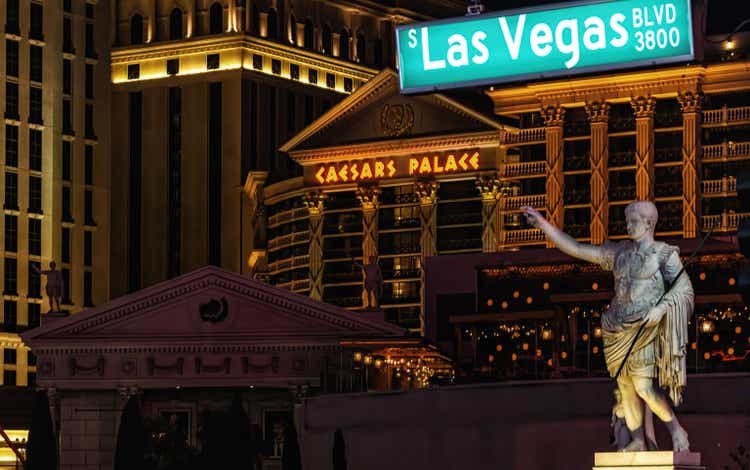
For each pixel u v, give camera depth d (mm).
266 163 174625
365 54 186250
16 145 173500
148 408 99750
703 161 128125
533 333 87375
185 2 178625
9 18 174500
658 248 31094
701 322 77750
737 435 40562
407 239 143000
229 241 171500
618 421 31578
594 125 131125
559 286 91312
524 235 133875
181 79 176375
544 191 135500
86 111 178625
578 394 45406
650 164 129250
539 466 46469
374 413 56406
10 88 173750
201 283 98625
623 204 130375
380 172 143375
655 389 30969
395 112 143125
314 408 60844
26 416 127500
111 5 181625
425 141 140625
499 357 88438
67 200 176250
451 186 141625
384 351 90312
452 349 97188
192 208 174000
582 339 82250
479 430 49438
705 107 129500
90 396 99000
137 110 178500
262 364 97938
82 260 176250
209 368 98500
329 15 183125
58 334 98812
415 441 53125
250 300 98500
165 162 176375
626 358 30922
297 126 178625
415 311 141625
